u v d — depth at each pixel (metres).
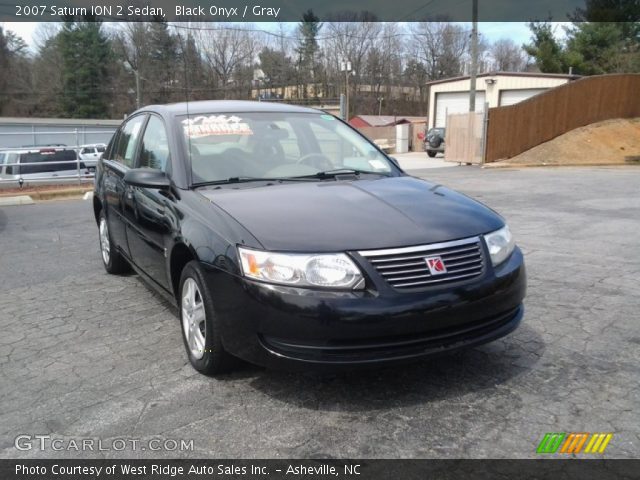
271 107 4.93
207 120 4.50
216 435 2.88
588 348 3.82
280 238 3.06
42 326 4.55
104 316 4.75
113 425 3.01
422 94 66.38
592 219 8.67
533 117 20.98
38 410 3.18
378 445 2.77
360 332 2.88
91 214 10.76
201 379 3.50
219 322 3.25
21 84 53.50
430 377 3.44
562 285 5.29
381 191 3.81
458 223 3.31
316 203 3.50
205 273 3.31
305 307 2.90
